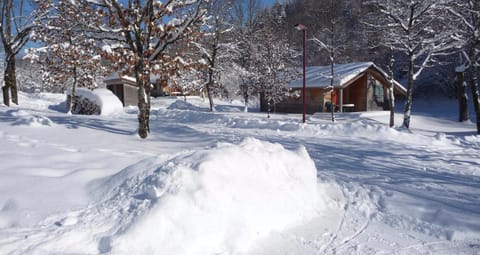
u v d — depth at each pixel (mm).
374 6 18562
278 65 22953
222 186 3916
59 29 8797
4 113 12891
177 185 3740
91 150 6773
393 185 6340
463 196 5773
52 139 7871
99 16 8430
